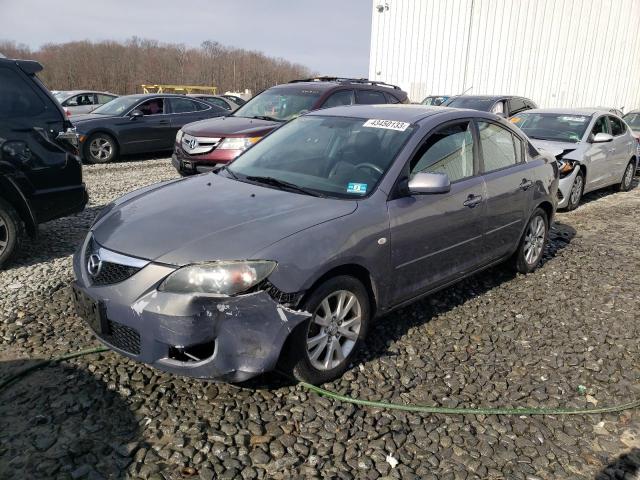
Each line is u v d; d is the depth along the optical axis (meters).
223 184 3.91
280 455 2.69
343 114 4.52
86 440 2.71
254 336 2.86
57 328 3.85
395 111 4.43
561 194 8.35
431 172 3.83
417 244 3.77
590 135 9.02
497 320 4.36
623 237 6.99
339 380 3.38
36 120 5.07
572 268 5.67
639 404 3.30
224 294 2.79
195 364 2.85
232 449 2.71
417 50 24.97
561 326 4.31
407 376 3.46
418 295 3.98
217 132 7.94
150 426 2.84
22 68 5.04
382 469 2.64
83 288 3.11
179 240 2.99
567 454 2.84
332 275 3.24
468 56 23.95
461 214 4.14
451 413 3.11
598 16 23.12
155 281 2.86
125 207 3.59
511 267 5.32
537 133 9.29
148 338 2.85
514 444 2.89
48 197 5.19
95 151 11.62
